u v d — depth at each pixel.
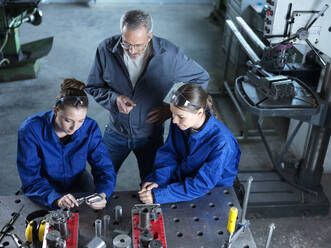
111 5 6.59
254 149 3.25
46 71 4.39
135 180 2.89
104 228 1.33
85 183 1.78
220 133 1.51
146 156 2.22
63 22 5.83
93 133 1.67
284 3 2.00
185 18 6.16
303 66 2.43
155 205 1.30
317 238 2.44
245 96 2.12
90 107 3.72
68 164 1.68
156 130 2.11
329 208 2.63
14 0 3.85
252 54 2.72
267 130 3.40
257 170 2.85
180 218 1.41
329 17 2.04
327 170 2.97
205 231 1.35
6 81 4.17
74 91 1.44
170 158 1.71
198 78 2.07
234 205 1.48
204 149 1.54
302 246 2.39
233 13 4.43
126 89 1.99
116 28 5.68
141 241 1.19
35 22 4.29
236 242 1.31
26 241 1.27
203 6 6.72
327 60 2.16
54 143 1.58
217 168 1.50
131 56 1.79
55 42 5.13
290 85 2.04
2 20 3.92
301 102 2.03
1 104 3.74
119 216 1.38
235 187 2.30
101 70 2.00
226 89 4.00
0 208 1.44
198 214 1.43
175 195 1.48
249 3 4.08
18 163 1.57
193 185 1.49
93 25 5.76
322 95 2.24
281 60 2.26
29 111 3.66
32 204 1.47
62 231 1.24
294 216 2.57
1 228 1.35
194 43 5.28
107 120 3.56
